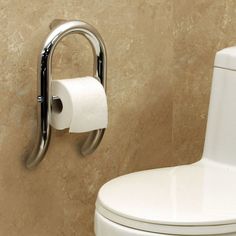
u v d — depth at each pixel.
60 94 1.71
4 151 1.73
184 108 2.28
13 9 1.68
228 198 1.50
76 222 2.00
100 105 1.73
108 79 2.00
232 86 1.86
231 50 1.88
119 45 2.02
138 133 2.17
